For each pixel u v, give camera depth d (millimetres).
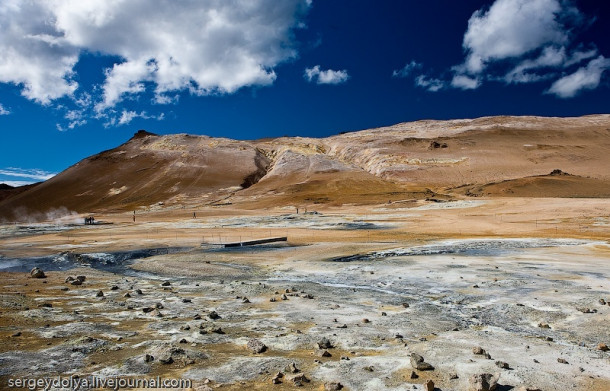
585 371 9180
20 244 43094
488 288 18422
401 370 9055
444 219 60688
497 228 49312
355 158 181500
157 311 14039
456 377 8680
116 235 50812
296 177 151000
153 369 9070
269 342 11094
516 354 10273
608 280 19438
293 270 24906
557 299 15961
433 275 21625
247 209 103875
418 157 165000
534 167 151750
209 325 12703
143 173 177000
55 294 17500
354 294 18047
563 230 45781
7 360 9438
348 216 69562
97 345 10570
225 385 8273
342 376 8734
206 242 40719
